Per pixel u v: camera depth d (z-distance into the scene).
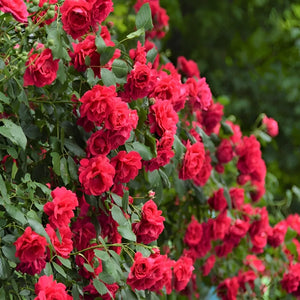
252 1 8.51
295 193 4.50
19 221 2.38
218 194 3.69
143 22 2.73
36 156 2.66
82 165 2.51
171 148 2.78
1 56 2.51
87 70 2.59
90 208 2.69
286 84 7.47
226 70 8.10
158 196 2.88
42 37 2.53
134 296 2.62
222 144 3.73
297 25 7.58
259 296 3.97
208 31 8.48
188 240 3.64
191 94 3.22
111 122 2.47
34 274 2.38
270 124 4.23
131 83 2.65
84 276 2.68
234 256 4.21
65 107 2.67
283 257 4.12
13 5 2.30
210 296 4.38
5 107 2.56
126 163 2.56
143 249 2.56
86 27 2.45
